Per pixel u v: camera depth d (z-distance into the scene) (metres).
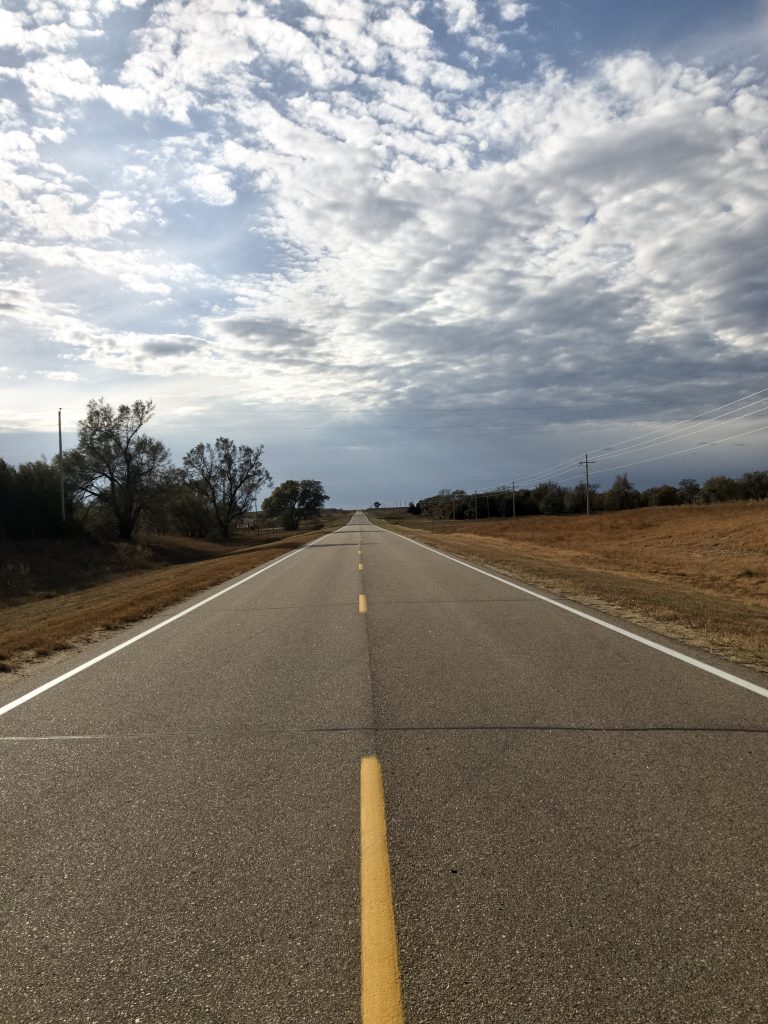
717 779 4.66
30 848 3.97
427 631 10.99
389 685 7.56
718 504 77.62
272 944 2.98
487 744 5.52
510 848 3.77
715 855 3.64
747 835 3.85
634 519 72.06
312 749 5.54
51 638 11.77
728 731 5.68
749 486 101.50
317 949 2.93
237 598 16.83
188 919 3.20
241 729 6.15
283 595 16.94
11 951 3.01
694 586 20.73
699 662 8.33
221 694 7.44
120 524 59.50
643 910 3.15
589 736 5.64
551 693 7.02
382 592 16.56
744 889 3.31
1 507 47.97
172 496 62.91
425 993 2.64
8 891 3.51
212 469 86.19
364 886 3.42
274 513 157.62
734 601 15.51
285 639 10.77
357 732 5.95
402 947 2.92
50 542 49.16
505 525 83.12
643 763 5.00
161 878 3.58
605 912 3.14
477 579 19.30
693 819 4.06
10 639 12.03
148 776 5.07
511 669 8.16
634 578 21.45
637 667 8.13
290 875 3.56
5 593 34.31
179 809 4.45
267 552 38.91
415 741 5.66
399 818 4.19
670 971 2.73
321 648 9.90
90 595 22.53
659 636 10.16
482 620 11.96
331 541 49.72
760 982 2.66
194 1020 2.54
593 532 61.53
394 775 4.90
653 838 3.84
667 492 119.25
